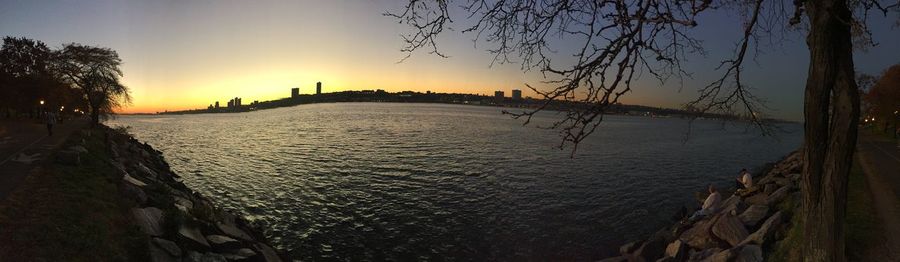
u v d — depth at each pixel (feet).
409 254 52.95
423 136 235.81
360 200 78.95
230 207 73.20
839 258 23.32
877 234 37.27
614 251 54.85
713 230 43.42
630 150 180.86
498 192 87.51
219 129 316.19
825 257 23.45
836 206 23.17
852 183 62.23
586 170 119.24
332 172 109.81
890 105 189.67
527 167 122.01
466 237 59.16
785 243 34.78
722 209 53.36
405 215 69.26
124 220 39.11
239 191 86.28
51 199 40.09
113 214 39.78
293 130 293.23
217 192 85.25
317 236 58.80
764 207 45.68
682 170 126.41
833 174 23.07
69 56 163.63
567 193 87.81
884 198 51.19
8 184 44.73
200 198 72.69
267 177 102.47
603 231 62.90
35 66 184.24
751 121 21.04
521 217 69.10
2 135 105.81
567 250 55.01
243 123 424.05
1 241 30.78
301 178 101.04
